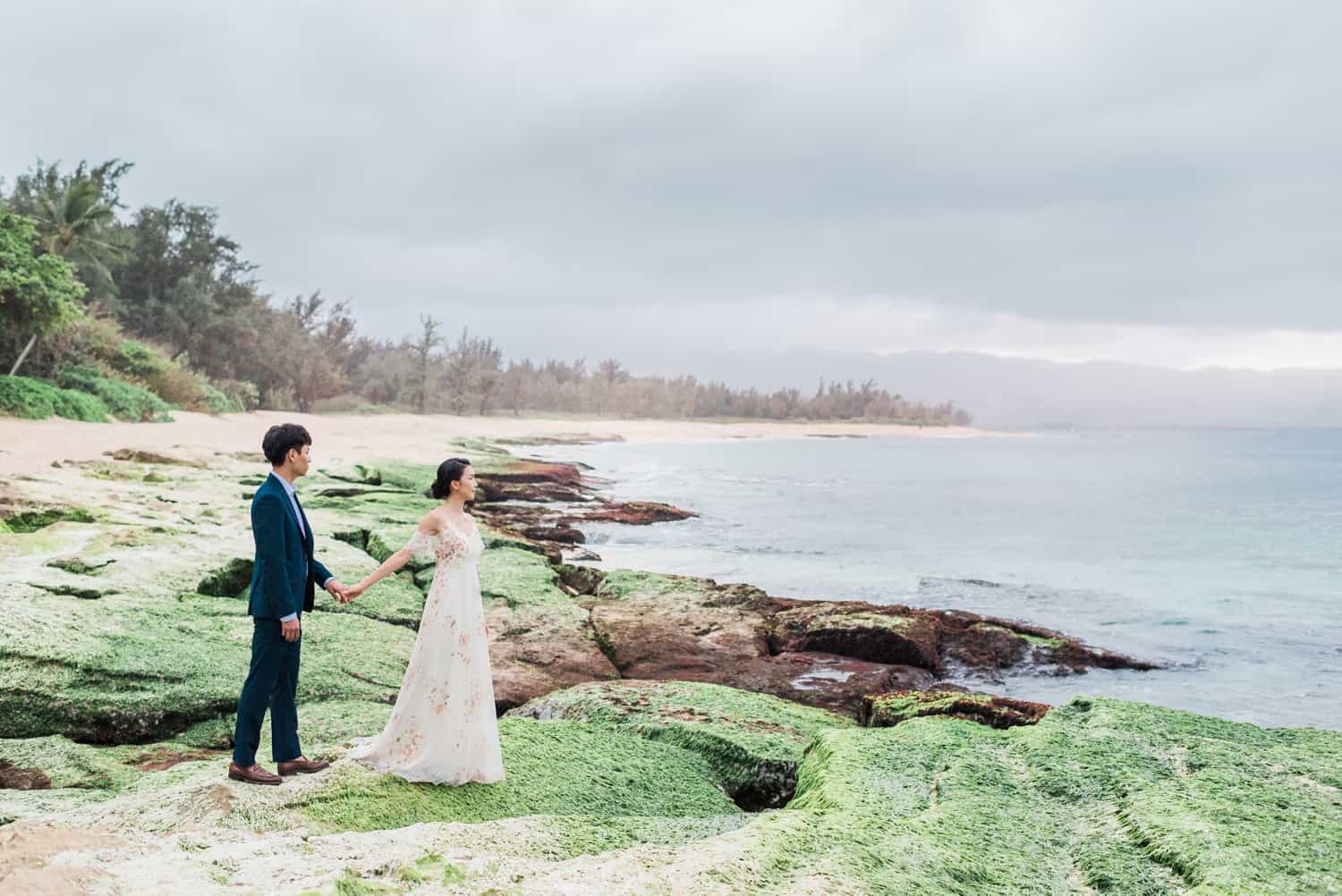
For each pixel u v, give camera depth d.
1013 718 7.21
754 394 157.00
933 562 19.12
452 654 5.16
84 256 55.81
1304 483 44.78
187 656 7.87
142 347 49.09
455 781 5.10
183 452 26.66
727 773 6.32
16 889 3.03
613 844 4.23
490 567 13.54
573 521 23.28
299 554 5.10
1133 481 45.69
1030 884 3.79
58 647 7.46
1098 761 5.27
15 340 37.72
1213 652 11.95
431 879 3.58
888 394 174.12
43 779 5.68
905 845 4.02
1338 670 11.14
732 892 3.39
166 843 3.87
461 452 41.78
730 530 23.50
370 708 7.42
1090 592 15.93
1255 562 19.66
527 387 129.62
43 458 21.38
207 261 71.00
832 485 39.47
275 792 4.72
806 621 11.49
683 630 11.30
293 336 77.56
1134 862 3.96
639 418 129.62
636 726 6.96
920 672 10.39
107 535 12.08
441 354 104.00
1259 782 4.92
